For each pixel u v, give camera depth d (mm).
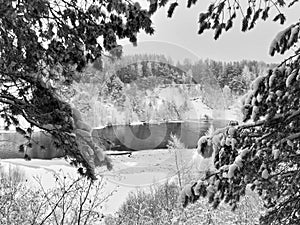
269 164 2908
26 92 2604
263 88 2559
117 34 2668
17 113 2678
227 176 2766
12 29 2492
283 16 2576
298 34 2564
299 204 3332
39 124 2662
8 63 2549
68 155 2738
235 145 2797
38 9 2438
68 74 2611
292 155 2924
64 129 2543
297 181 3145
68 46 2656
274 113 2641
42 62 2650
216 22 2566
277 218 3408
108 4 2625
